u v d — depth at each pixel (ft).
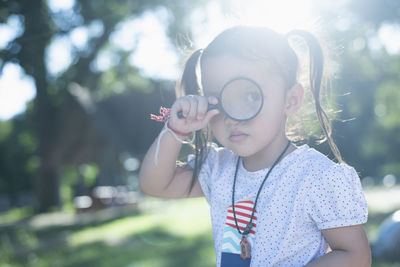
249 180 5.60
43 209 76.74
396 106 75.97
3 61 42.91
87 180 120.67
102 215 60.80
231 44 5.15
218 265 5.70
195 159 6.19
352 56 57.41
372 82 66.54
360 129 117.60
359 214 4.98
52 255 30.83
